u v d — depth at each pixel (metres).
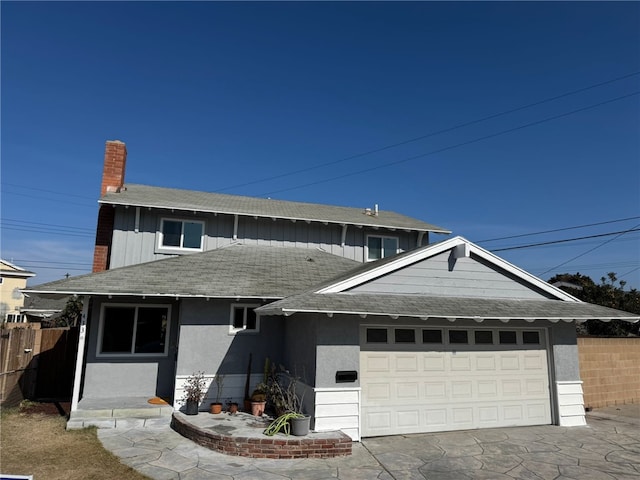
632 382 14.18
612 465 7.80
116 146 17.16
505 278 11.35
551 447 8.85
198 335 11.41
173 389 12.03
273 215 16.22
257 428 8.92
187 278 11.89
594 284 23.59
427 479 7.02
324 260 15.57
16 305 39.34
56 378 14.18
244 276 12.62
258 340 11.88
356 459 7.97
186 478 6.88
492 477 7.16
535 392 10.81
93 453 7.99
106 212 15.82
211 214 15.85
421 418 9.87
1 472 7.01
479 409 10.31
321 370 9.13
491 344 10.74
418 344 10.20
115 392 11.71
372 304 9.43
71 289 10.06
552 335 11.10
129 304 12.22
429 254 10.77
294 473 7.19
